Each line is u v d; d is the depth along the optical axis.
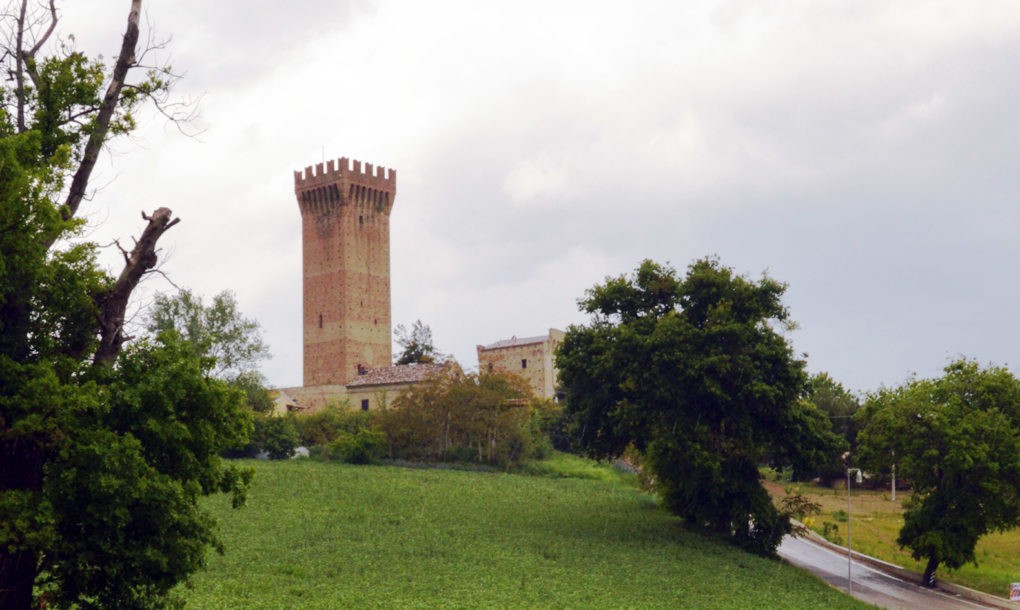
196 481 28.11
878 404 69.25
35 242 25.36
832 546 77.38
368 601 43.16
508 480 94.69
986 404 64.94
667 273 70.06
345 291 141.75
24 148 25.95
